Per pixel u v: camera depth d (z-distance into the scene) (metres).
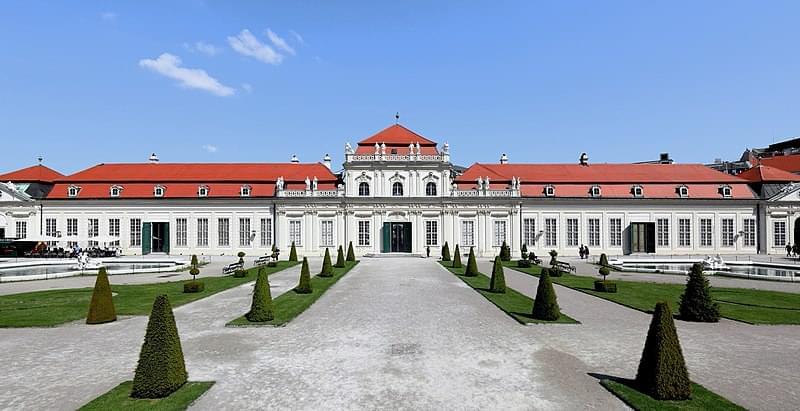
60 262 56.09
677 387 13.47
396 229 74.12
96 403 13.16
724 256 71.12
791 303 29.27
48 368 16.48
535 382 15.03
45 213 74.38
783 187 75.12
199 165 80.25
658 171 79.44
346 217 73.44
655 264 56.97
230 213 74.50
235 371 16.03
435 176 73.88
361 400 13.56
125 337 20.72
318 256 73.00
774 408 13.04
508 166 80.81
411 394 14.01
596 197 74.19
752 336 21.11
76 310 26.58
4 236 74.00
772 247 74.62
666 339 13.71
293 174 77.81
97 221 74.38
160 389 13.60
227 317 24.80
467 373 15.86
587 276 44.62
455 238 73.31
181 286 36.53
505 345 19.28
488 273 47.28
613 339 20.33
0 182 74.19
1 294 32.78
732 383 15.02
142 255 72.69
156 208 74.44
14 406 13.18
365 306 27.88
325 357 17.61
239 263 47.22
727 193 75.44
